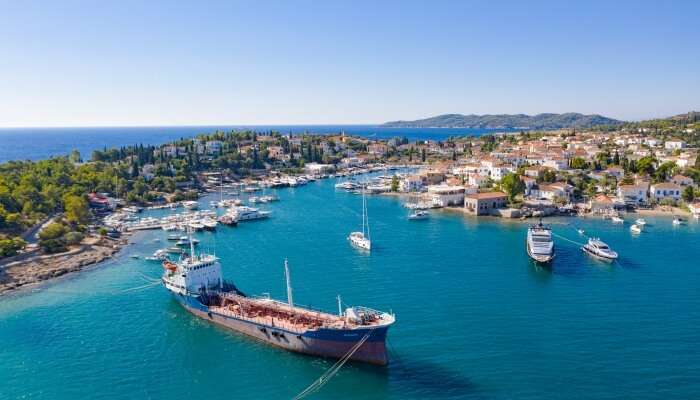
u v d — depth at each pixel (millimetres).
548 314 98125
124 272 138500
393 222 199625
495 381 74688
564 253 145125
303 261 141125
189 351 89062
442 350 84438
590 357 80875
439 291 112562
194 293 106188
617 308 100812
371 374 79000
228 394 75438
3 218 171625
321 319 90375
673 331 89688
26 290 123125
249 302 101438
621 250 147250
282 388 76625
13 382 79250
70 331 98188
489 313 99125
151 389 77000
